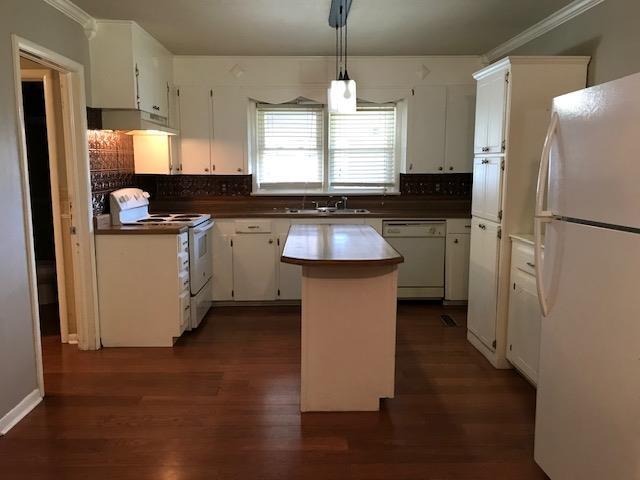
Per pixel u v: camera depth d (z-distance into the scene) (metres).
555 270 1.99
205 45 4.44
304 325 2.71
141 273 3.73
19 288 2.69
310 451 2.39
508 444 2.46
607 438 1.67
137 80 3.80
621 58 2.91
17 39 2.68
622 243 1.58
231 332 4.13
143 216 4.41
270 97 4.92
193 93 4.86
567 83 3.18
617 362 1.61
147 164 4.75
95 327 3.72
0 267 2.53
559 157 1.97
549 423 2.06
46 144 4.84
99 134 3.87
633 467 1.55
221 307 4.88
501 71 3.28
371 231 3.56
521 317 3.14
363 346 2.74
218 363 3.46
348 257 2.55
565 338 1.92
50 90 3.56
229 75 4.87
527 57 3.13
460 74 4.94
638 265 1.51
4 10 2.58
